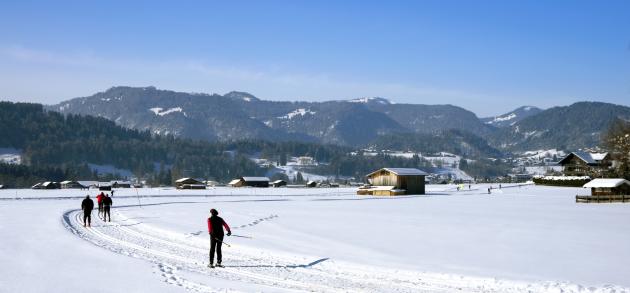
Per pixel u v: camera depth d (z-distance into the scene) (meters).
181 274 16.84
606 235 28.62
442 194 98.25
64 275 16.31
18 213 40.94
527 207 54.53
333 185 196.62
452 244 24.89
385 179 102.12
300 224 34.31
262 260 20.03
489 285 15.88
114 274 16.56
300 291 14.96
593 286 15.44
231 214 43.12
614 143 107.25
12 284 14.88
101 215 40.41
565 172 128.88
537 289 15.38
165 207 53.50
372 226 33.19
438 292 15.05
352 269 18.20
